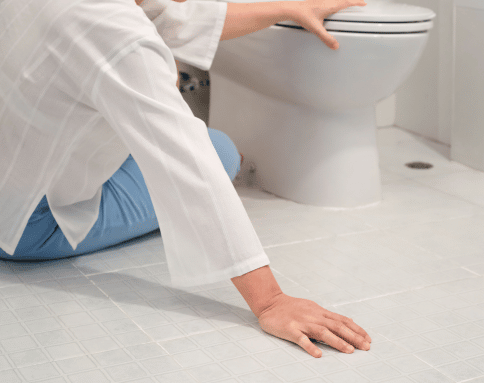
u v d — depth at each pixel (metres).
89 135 0.96
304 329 0.87
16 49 0.89
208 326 0.93
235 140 1.70
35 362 0.82
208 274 0.89
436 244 1.27
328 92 1.37
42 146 0.95
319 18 1.25
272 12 1.16
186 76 1.86
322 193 1.50
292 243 1.28
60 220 1.04
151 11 1.04
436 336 0.91
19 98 0.92
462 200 1.55
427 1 2.00
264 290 0.90
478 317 0.97
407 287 1.08
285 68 1.38
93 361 0.83
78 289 1.05
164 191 0.86
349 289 1.06
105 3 0.83
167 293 1.04
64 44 0.85
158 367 0.82
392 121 2.27
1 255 1.13
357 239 1.30
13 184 0.98
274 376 0.80
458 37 1.76
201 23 1.06
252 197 1.58
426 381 0.80
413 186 1.67
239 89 1.66
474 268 1.16
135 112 0.84
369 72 1.32
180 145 0.84
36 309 0.97
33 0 0.87
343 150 1.48
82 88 0.87
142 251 1.22
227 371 0.81
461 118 1.81
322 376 0.80
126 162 1.19
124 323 0.93
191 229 0.87
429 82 2.07
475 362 0.84
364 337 0.88
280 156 1.57
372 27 1.26
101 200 1.14
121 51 0.83
